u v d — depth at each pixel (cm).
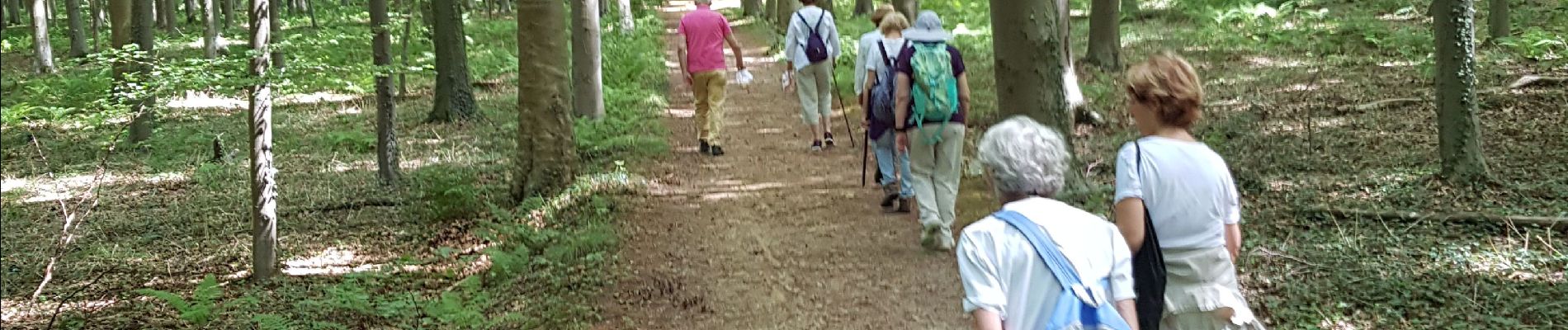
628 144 1102
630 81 1612
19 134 1438
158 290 790
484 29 2752
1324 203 795
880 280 638
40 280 832
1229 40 1739
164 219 1029
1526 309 561
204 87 730
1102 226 267
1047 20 740
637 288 645
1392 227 736
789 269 670
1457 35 802
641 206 859
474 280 687
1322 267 636
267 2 746
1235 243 321
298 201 1057
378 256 846
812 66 1037
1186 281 309
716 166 1008
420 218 959
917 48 645
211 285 720
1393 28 1745
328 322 655
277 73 747
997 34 750
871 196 856
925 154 664
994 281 253
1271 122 1106
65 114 1476
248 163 1305
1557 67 1325
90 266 871
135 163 1338
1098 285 255
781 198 866
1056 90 753
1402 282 604
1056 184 266
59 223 1036
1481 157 821
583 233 762
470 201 952
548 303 627
